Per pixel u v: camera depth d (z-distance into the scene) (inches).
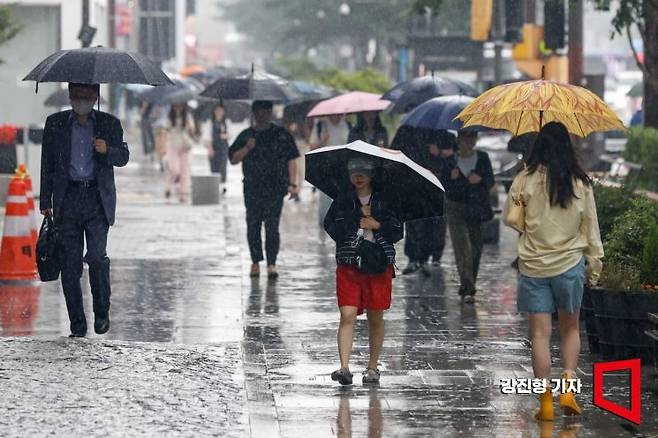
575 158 902.4
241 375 1010.7
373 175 981.2
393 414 898.1
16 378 961.5
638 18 1750.7
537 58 3002.0
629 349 1063.6
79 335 1157.1
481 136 3612.2
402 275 1640.0
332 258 1793.8
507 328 1251.8
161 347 1099.3
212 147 3078.2
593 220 902.4
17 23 3061.0
